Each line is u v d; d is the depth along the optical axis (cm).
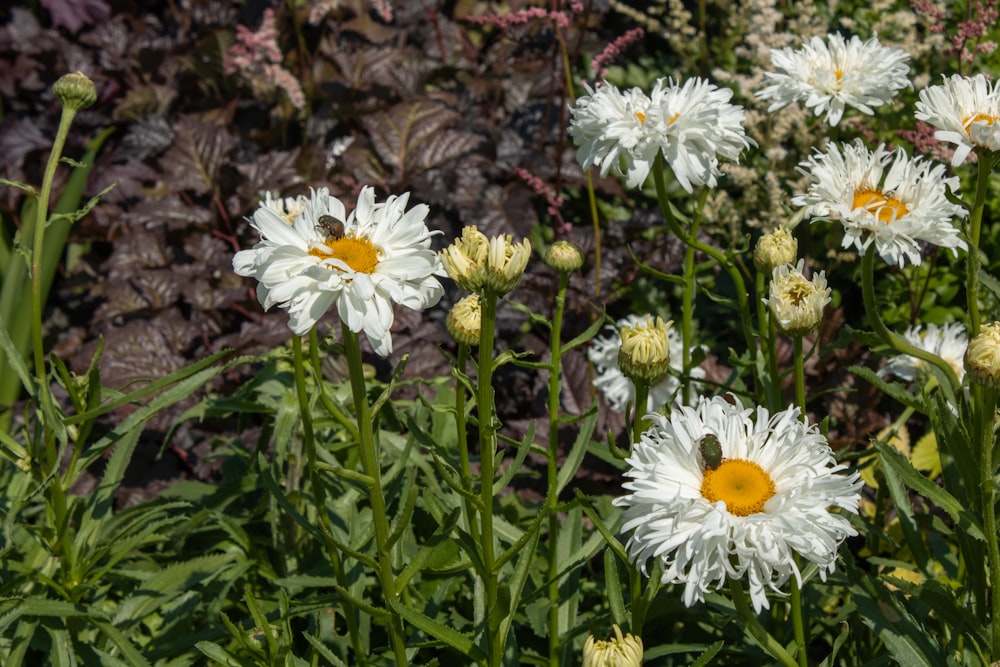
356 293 78
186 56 177
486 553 83
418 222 81
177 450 133
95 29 191
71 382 90
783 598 88
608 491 120
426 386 129
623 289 148
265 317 143
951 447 84
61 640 92
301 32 185
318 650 86
